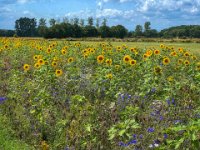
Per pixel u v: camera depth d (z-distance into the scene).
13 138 3.86
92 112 3.87
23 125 4.07
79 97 4.02
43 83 5.34
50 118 4.04
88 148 3.41
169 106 4.27
